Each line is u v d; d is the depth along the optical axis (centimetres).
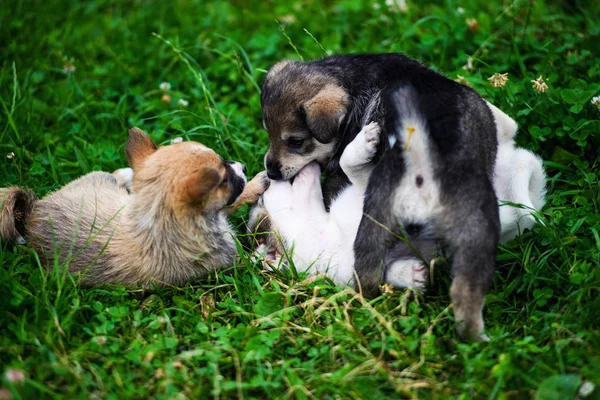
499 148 579
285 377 461
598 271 511
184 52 795
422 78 565
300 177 615
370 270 514
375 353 491
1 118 735
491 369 459
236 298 557
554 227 559
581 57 732
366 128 550
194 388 461
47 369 464
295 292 543
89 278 557
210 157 573
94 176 632
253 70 799
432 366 473
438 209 484
